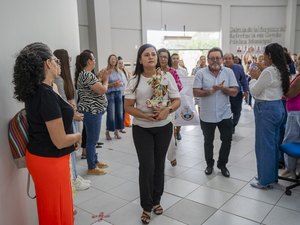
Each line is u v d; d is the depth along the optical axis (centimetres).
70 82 271
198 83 309
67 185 171
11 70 178
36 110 155
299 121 289
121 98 493
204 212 246
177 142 463
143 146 223
